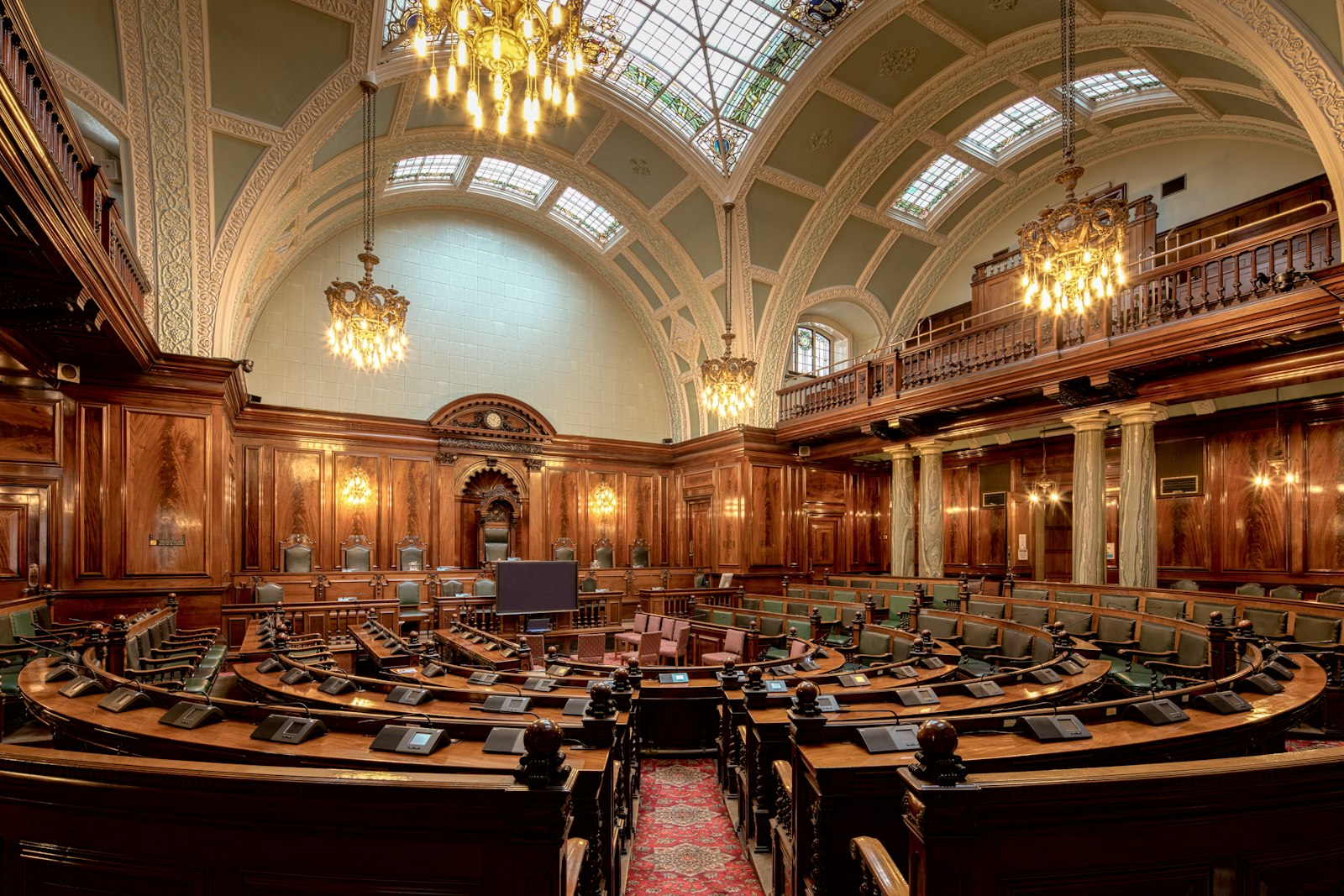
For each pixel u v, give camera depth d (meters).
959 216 16.30
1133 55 10.80
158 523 9.86
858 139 13.63
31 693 4.11
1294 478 12.02
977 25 11.22
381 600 11.28
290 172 10.51
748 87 12.84
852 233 15.84
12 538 8.89
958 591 11.06
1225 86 10.61
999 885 1.79
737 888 3.99
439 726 3.40
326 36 9.57
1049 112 13.58
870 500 18.25
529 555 16.19
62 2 7.81
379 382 15.22
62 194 5.04
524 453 16.31
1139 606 9.25
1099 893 1.83
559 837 1.79
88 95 8.62
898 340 17.80
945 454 18.62
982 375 11.56
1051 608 9.16
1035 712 3.42
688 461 17.97
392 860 1.84
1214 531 13.07
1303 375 8.52
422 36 5.90
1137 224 13.37
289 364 14.30
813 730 3.29
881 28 11.34
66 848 1.98
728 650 9.62
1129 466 10.18
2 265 5.64
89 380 9.53
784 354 16.70
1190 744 3.27
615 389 18.36
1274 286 8.14
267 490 13.53
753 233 15.00
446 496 15.34
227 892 1.88
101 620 9.42
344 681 4.51
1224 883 1.88
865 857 2.24
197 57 8.98
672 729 6.56
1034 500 16.36
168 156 9.46
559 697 4.16
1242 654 6.05
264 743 3.21
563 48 6.32
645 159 14.28
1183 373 9.65
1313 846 1.95
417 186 15.23
